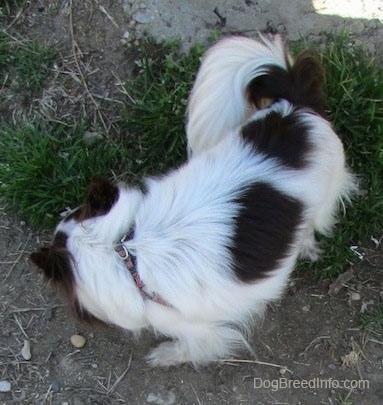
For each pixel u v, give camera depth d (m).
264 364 1.42
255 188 1.17
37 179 1.46
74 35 1.57
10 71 1.55
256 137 1.21
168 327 1.25
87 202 1.15
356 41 1.56
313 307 1.46
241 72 1.26
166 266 1.14
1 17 1.56
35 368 1.41
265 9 1.57
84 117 1.53
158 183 1.21
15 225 1.48
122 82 1.54
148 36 1.56
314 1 1.58
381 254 1.48
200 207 1.16
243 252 1.16
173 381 1.41
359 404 1.41
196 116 1.29
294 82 1.25
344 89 1.47
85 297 1.16
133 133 1.52
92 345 1.43
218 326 1.31
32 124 1.52
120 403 1.40
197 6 1.57
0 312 1.44
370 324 1.44
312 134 1.22
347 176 1.40
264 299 1.26
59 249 1.13
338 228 1.46
